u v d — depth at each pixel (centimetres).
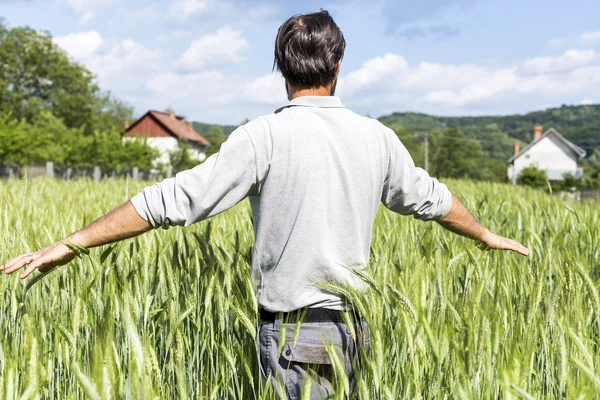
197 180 184
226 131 14312
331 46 195
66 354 188
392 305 242
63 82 6347
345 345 195
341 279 190
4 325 268
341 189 191
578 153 7831
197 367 226
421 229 407
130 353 173
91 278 254
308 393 175
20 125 3194
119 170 3312
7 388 167
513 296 285
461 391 171
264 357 202
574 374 205
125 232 188
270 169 188
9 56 6012
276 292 194
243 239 355
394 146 202
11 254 294
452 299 239
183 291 254
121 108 8475
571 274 258
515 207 753
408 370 195
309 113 192
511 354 169
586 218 517
